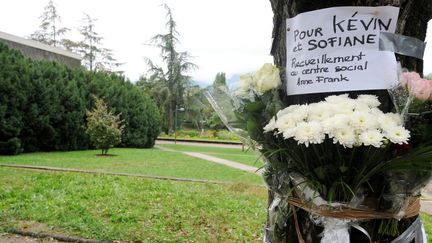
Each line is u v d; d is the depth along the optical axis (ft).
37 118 54.24
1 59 51.03
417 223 5.66
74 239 14.56
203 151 70.38
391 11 5.25
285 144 5.18
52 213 17.29
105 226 15.80
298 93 5.71
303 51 5.66
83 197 21.30
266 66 5.69
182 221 17.26
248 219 18.17
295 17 5.80
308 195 5.23
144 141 75.20
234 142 100.53
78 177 28.53
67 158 45.21
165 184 27.12
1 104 49.21
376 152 4.77
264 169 5.97
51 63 62.85
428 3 5.63
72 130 59.67
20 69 52.85
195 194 23.49
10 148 49.52
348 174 4.95
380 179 5.06
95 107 64.49
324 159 4.96
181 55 131.34
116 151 60.44
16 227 15.49
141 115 74.79
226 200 21.99
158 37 131.13
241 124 5.75
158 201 21.18
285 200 5.63
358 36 5.32
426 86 4.66
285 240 5.98
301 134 4.70
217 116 6.70
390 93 5.10
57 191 22.59
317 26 5.53
